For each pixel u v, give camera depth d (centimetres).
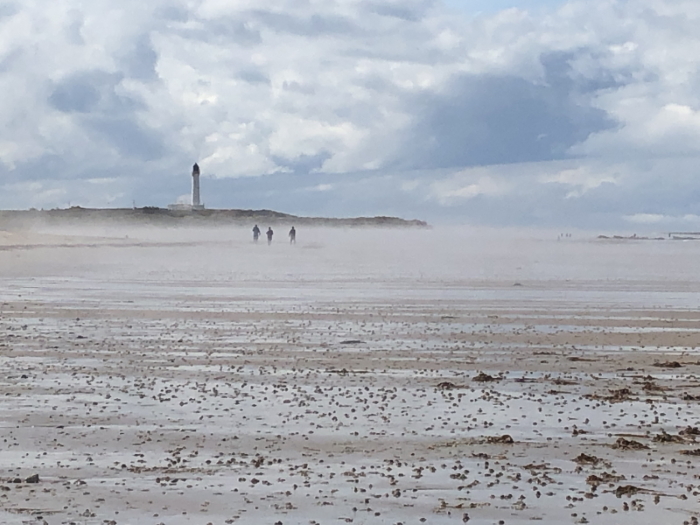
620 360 1872
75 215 18088
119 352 1922
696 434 1219
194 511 881
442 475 1012
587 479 996
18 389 1497
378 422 1269
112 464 1046
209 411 1334
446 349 1998
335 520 861
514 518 873
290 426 1240
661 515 884
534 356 1914
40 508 885
